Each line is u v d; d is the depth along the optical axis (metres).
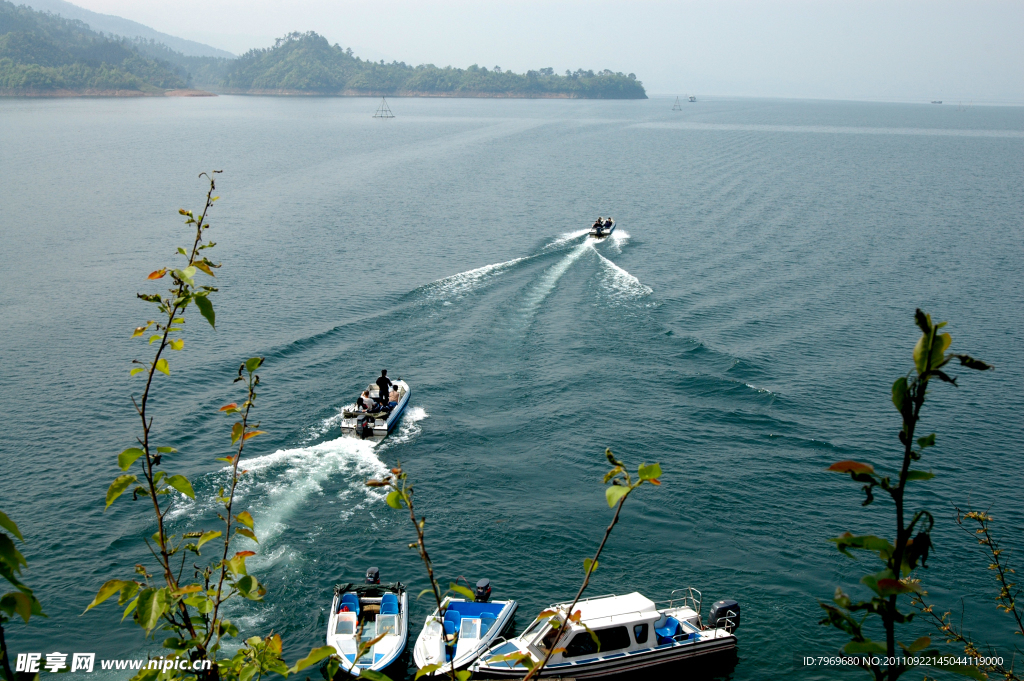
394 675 21.78
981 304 57.97
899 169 140.38
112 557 26.42
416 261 67.62
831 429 37.12
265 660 6.56
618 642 22.17
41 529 27.83
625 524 29.38
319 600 24.80
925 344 4.16
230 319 51.62
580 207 95.12
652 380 42.41
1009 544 28.31
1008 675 15.65
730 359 45.12
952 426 37.94
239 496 30.42
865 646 4.34
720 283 61.03
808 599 25.41
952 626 24.17
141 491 5.98
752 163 143.62
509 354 46.00
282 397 39.53
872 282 62.62
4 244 72.38
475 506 30.34
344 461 33.28
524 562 27.09
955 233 82.31
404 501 6.15
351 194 104.25
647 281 60.84
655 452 34.66
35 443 34.41
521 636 22.86
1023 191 115.88
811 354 46.75
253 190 106.69
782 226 83.81
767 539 28.56
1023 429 37.91
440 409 38.75
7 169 123.00
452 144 176.25
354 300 56.03
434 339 48.09
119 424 36.47
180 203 94.88
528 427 37.00
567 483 32.25
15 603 3.86
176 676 6.13
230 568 6.20
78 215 86.38
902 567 4.21
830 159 154.75
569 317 52.09
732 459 34.19
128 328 50.41
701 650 22.66
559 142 184.75
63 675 21.22
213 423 36.62
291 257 68.75
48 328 50.16
